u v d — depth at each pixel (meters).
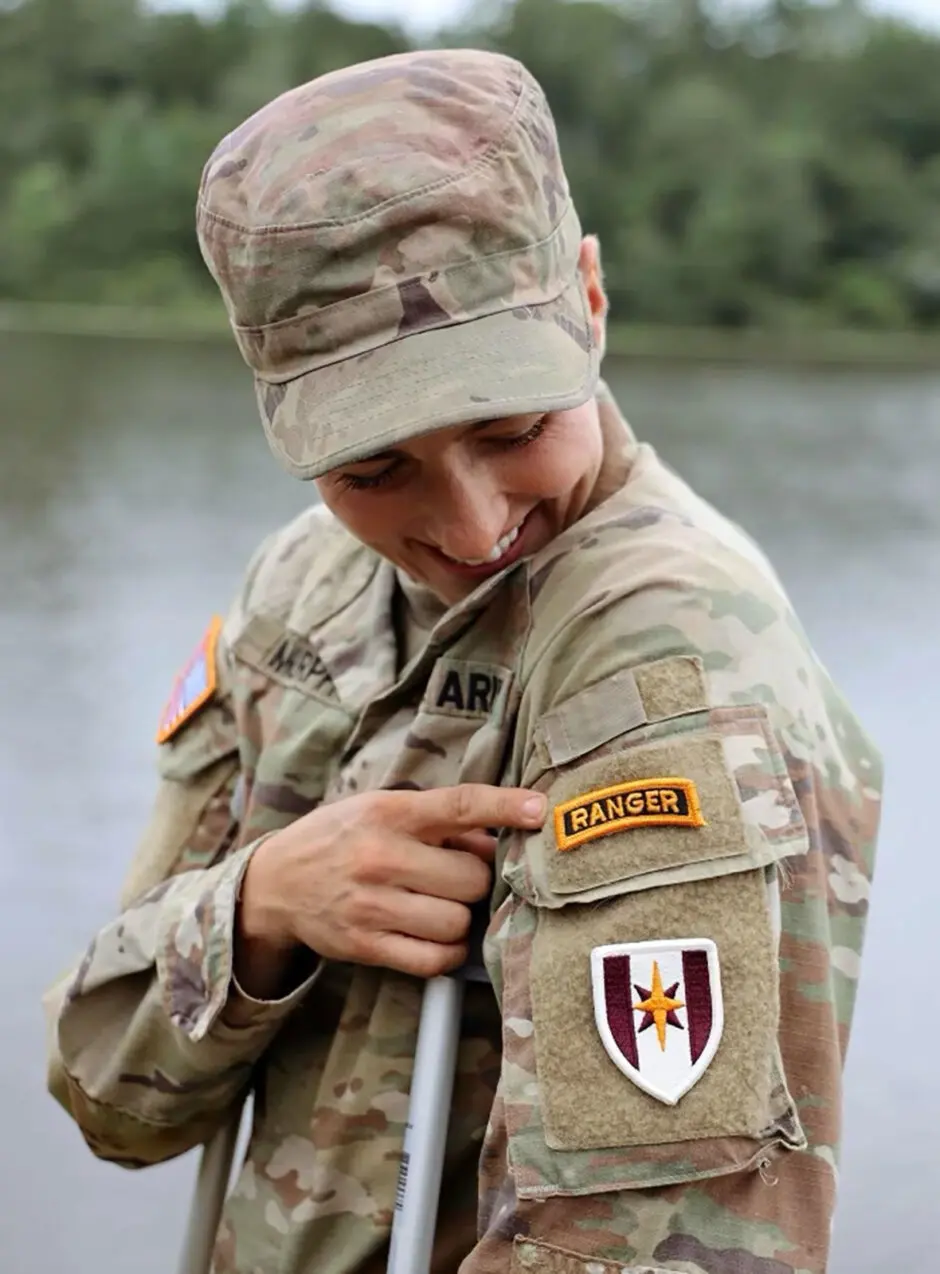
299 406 1.15
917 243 22.75
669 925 1.06
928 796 3.95
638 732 1.12
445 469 1.15
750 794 1.09
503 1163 1.10
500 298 1.15
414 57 1.20
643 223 22.30
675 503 1.26
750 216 21.94
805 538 7.00
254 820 1.39
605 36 26.75
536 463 1.17
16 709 4.46
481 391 1.11
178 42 25.50
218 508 7.35
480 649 1.27
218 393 11.79
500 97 1.18
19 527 6.78
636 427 10.58
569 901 1.09
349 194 1.14
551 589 1.22
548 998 1.08
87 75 25.14
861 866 1.18
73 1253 2.49
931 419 11.70
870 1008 3.06
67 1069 1.40
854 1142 2.69
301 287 1.15
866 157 23.97
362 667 1.37
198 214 1.23
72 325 17.94
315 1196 1.29
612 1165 1.04
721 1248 1.04
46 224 20.89
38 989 3.09
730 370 15.14
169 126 22.47
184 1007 1.31
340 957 1.25
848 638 5.30
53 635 5.19
